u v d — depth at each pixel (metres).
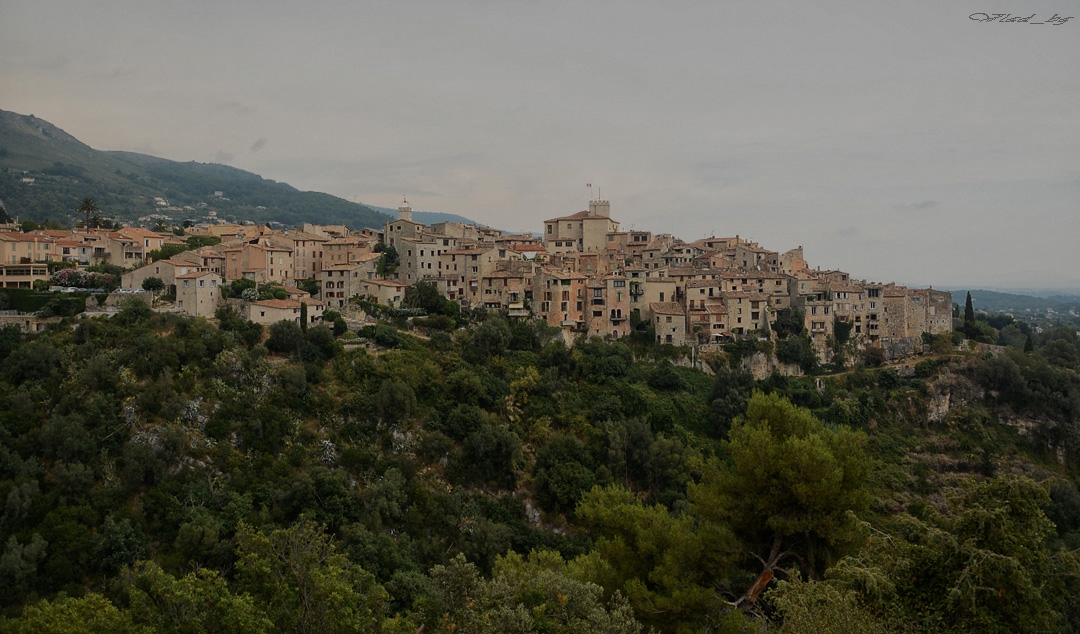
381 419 118.31
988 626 37.75
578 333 165.00
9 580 79.25
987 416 160.12
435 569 55.12
